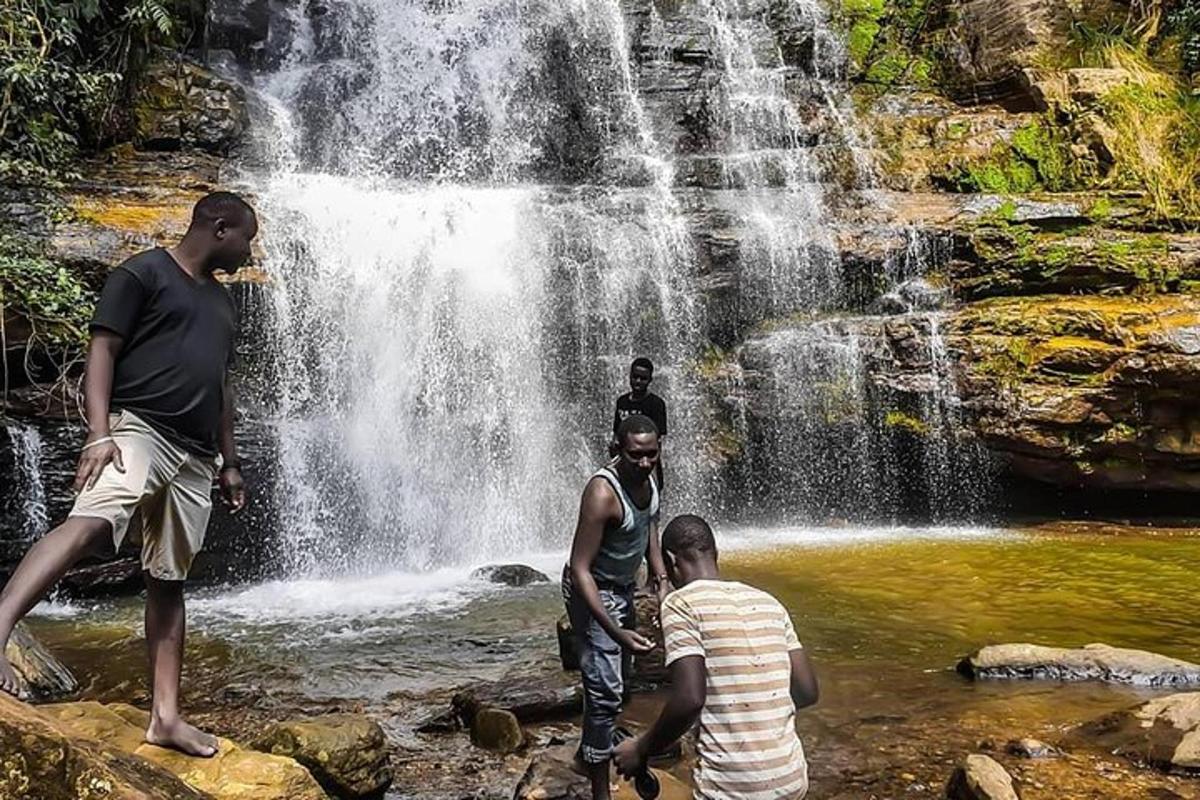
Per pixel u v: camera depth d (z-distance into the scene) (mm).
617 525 3869
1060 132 15453
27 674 5945
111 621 8422
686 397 13422
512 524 12297
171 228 10508
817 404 13258
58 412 9539
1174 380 11719
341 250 12062
